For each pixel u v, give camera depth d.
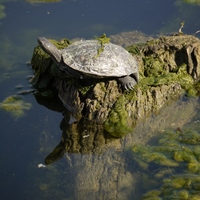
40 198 9.05
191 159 10.01
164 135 11.04
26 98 12.79
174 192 8.97
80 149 10.53
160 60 13.02
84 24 17.48
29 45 15.86
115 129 11.14
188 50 12.84
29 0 19.38
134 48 13.52
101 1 19.56
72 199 8.94
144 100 11.71
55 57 11.93
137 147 10.52
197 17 18.45
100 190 9.07
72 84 12.02
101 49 11.56
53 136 11.11
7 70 14.24
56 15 18.14
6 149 10.59
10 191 9.28
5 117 11.83
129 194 8.99
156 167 9.79
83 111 11.77
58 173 9.74
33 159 10.25
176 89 12.52
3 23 17.33
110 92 11.50
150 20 18.14
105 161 10.01
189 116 11.86
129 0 19.78
